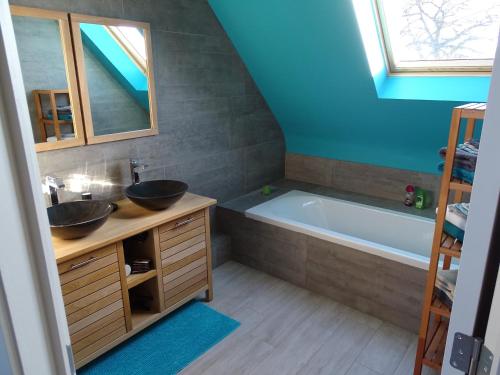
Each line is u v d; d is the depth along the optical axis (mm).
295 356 2252
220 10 2959
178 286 2523
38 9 2037
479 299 729
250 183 3787
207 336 2420
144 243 2352
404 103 2885
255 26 2914
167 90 2791
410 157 3355
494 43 2414
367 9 2434
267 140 3893
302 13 2568
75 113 2285
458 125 1581
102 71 2375
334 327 2518
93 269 2004
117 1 2389
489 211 680
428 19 2551
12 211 586
